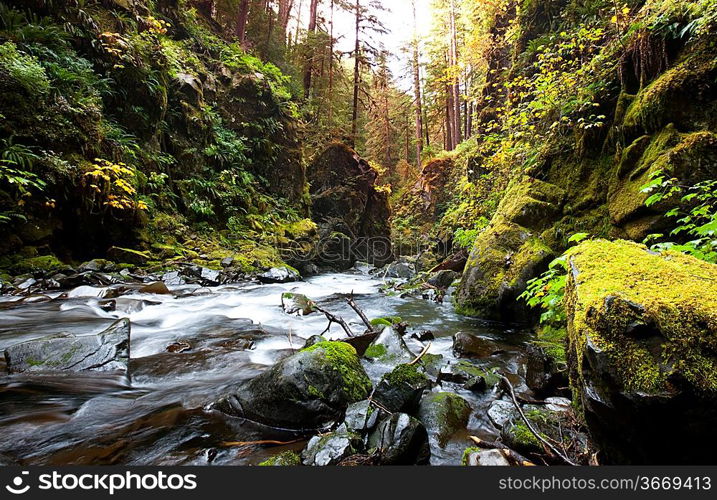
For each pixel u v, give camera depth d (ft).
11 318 15.05
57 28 27.12
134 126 32.91
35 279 20.71
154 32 37.45
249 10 64.64
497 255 20.06
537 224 19.94
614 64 18.78
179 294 23.38
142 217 29.84
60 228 24.34
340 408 8.16
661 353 4.60
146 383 10.33
